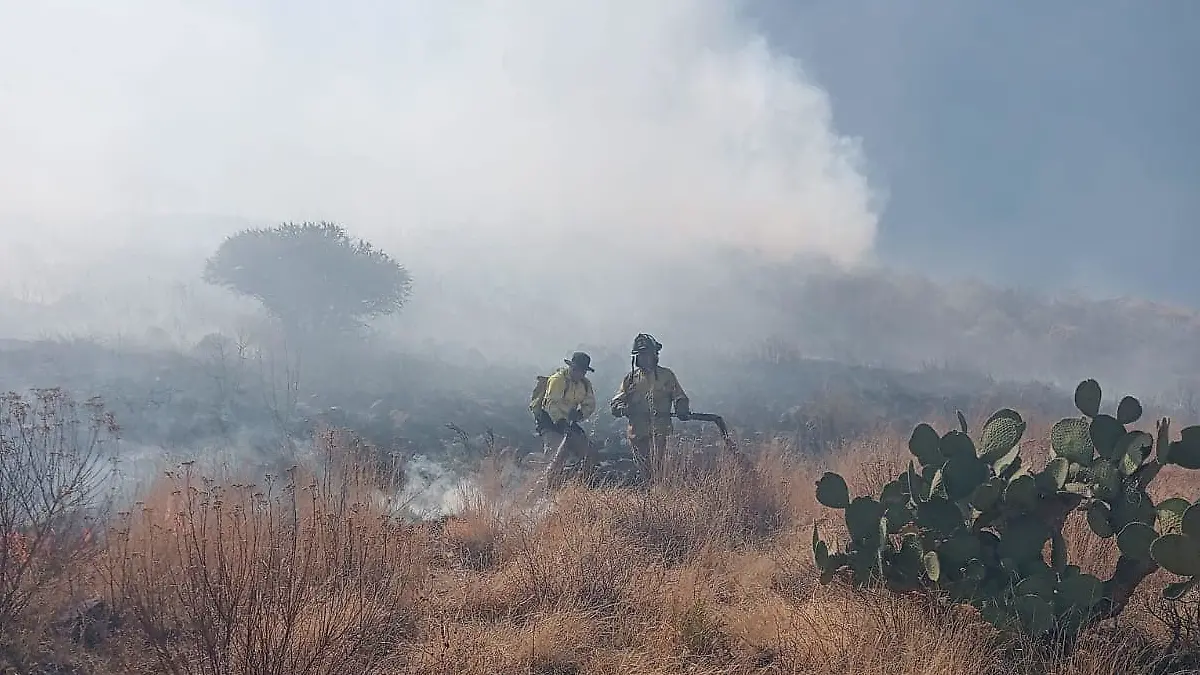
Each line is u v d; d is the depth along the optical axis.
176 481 5.87
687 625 4.52
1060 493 4.29
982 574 4.27
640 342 8.73
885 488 4.59
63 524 4.79
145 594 4.24
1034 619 4.01
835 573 4.77
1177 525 4.06
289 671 3.73
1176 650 4.06
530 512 6.77
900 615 4.30
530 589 5.16
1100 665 3.83
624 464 9.25
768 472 7.71
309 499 5.73
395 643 4.38
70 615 4.37
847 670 3.98
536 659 4.28
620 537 6.08
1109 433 4.27
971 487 4.38
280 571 4.27
